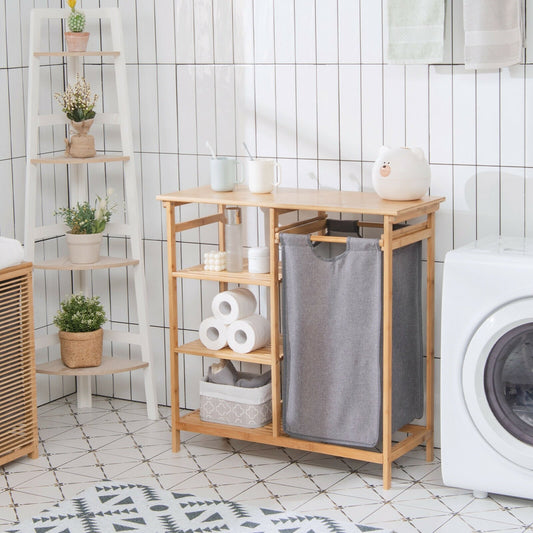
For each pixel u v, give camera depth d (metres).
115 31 3.84
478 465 3.15
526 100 3.32
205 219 3.72
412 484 3.34
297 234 3.32
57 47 4.12
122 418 4.05
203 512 3.13
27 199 3.82
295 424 3.42
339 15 3.57
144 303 4.00
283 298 3.37
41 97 4.06
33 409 3.58
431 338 3.51
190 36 3.86
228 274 3.53
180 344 4.11
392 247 3.17
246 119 3.81
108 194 3.99
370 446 3.29
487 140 3.41
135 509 3.16
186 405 4.14
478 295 3.06
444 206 3.51
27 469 3.50
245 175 3.87
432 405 3.54
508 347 3.06
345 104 3.62
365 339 3.24
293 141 3.74
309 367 3.36
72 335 3.91
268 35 3.71
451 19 3.38
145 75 3.98
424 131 3.50
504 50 3.22
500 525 3.02
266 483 3.36
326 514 3.11
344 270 3.23
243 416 3.57
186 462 3.55
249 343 3.52
